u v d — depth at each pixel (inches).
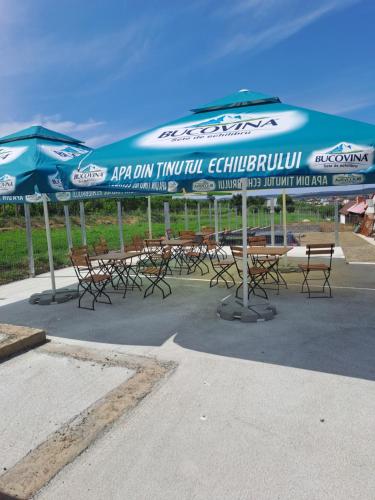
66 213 438.9
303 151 123.7
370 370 138.0
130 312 225.8
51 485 86.5
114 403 119.4
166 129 176.7
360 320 195.9
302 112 159.8
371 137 118.8
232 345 166.9
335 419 108.0
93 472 90.3
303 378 133.3
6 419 114.8
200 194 505.7
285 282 288.0
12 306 250.8
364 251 464.8
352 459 91.4
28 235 354.3
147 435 103.6
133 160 149.5
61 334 190.9
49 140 224.5
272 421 108.2
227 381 133.0
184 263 416.2
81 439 102.7
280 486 83.7
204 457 94.2
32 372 146.0
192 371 141.7
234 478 86.7
